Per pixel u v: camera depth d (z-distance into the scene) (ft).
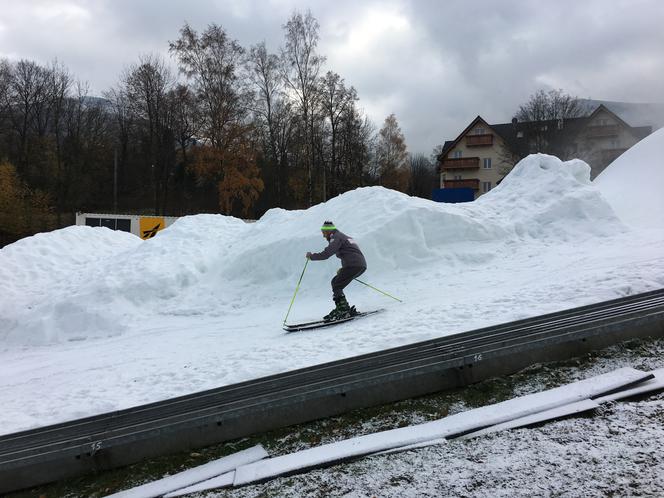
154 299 37.19
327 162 149.59
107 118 182.60
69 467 13.16
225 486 11.41
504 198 42.98
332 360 17.83
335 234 26.55
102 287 37.04
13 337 35.58
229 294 37.27
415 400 13.93
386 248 35.17
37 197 140.36
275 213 46.29
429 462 10.78
